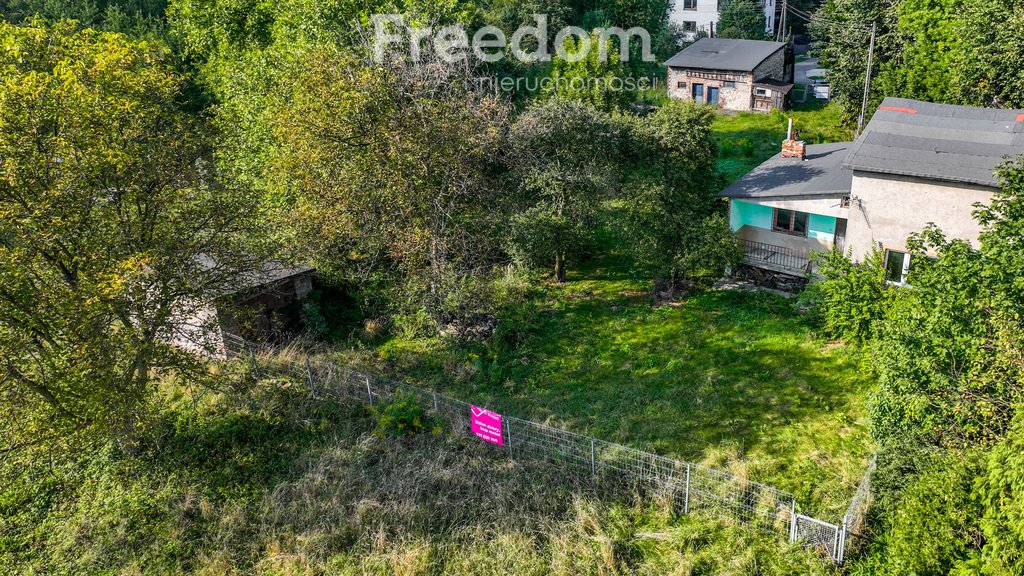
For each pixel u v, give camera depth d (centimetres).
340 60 2156
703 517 1350
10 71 1440
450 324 2256
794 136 2770
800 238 2491
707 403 1783
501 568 1263
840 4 4072
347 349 2189
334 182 2161
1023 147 1938
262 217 2047
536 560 1275
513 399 1869
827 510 1341
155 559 1352
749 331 2156
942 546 1089
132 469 1616
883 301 1738
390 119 2134
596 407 1803
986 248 1292
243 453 1653
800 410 1716
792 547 1242
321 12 2839
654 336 2191
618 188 2727
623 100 3186
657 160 2755
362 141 2156
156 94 1599
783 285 2392
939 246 1418
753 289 2433
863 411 1672
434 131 2178
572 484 1473
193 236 1652
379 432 1670
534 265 2694
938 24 3294
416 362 2095
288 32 2972
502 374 2005
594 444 1597
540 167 2605
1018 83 2792
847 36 3884
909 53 3556
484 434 1617
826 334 2059
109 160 1390
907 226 2033
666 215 2370
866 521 1271
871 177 2048
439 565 1288
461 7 3644
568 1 5709
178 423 1777
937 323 1273
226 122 1917
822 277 2186
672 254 2370
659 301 2445
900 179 1995
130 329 1510
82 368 1412
